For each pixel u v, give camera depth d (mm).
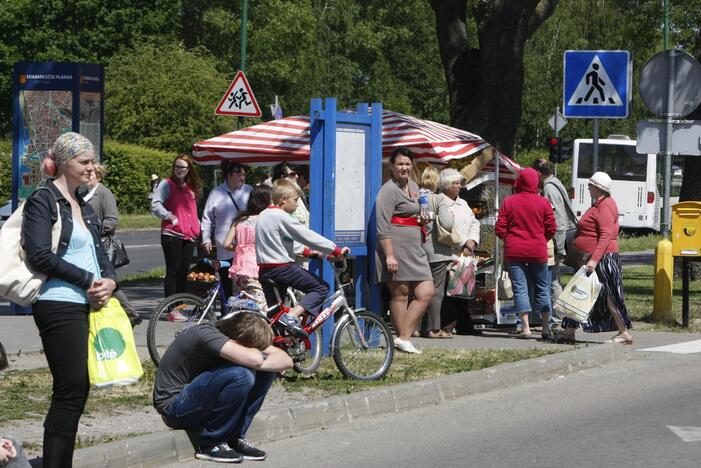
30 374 13094
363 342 13289
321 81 88812
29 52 73125
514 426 11398
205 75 66312
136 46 72812
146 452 9422
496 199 18969
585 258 16734
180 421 9750
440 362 14484
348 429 11219
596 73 18703
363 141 15305
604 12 84000
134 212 60875
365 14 93688
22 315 19891
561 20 85125
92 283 8250
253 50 82312
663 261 20062
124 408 11281
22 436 9930
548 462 9820
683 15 31328
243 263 14750
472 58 24125
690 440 10727
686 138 19797
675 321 20016
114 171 59875
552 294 19266
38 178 20688
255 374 9805
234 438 9883
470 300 18359
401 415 11961
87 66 20594
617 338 16938
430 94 105062
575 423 11555
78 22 74562
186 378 9828
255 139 19234
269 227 12938
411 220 15086
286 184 13039
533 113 87625
